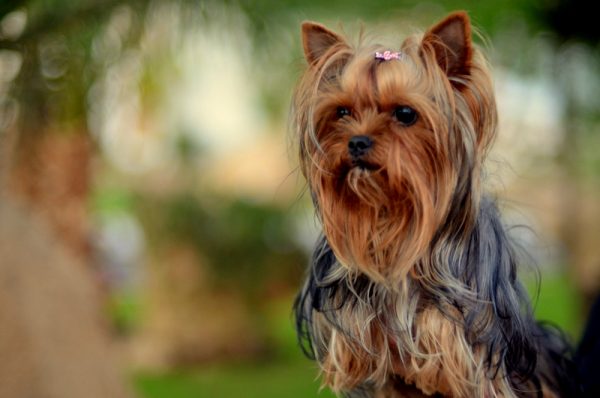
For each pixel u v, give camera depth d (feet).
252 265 57.06
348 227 17.25
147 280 58.34
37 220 24.45
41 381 20.43
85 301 23.59
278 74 30.71
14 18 28.07
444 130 16.37
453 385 17.30
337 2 30.25
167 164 56.49
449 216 16.98
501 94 40.19
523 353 18.12
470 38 16.65
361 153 16.49
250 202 56.80
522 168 44.21
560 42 42.11
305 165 17.31
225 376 55.88
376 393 18.38
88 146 40.34
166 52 30.07
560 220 48.70
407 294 17.35
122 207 69.87
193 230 56.44
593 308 21.40
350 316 17.81
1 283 20.76
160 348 57.62
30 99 28.30
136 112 33.40
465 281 17.22
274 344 60.70
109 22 29.04
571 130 45.83
